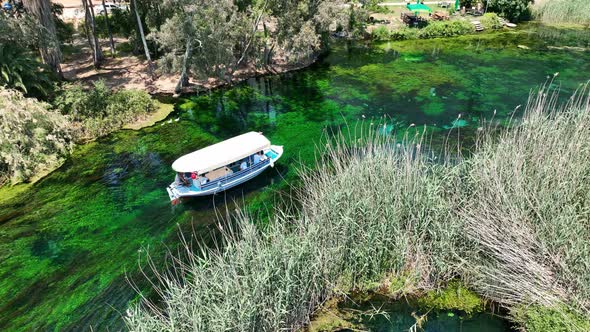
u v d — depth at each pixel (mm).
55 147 22625
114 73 33062
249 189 19797
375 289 13273
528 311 11172
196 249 16188
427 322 12273
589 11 48219
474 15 49969
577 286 10836
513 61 36625
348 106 28766
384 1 54469
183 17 27375
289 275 11312
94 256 15992
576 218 11836
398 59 38125
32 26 25750
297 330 12102
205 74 29312
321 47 39656
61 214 18375
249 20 32125
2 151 20750
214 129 25859
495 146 16562
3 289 14539
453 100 29016
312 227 12688
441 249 12961
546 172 13242
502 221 12438
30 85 24641
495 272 12320
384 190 13586
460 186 14562
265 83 33219
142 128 25875
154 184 20422
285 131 25469
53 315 13508
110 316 13375
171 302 11117
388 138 17109
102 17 41406
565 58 37188
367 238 12844
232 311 10500
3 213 18469
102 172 21391
